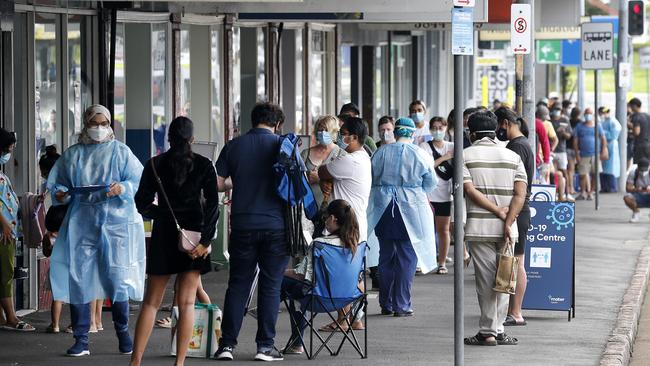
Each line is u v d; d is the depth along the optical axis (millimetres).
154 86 31125
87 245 19984
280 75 36969
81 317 20078
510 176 20750
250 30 36281
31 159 25125
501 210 20719
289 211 19375
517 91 29891
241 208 19422
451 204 30453
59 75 26578
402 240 24312
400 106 53281
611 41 48406
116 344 21062
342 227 19500
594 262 34375
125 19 29875
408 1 27438
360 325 22719
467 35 16625
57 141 26609
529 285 24172
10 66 23828
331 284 19547
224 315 19672
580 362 20078
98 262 20062
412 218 24156
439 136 30156
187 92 33125
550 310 24219
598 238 40312
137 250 20281
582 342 21922
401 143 24312
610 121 58406
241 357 19922
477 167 20766
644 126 52062
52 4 26000
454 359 18172
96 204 19922
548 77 86938
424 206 24297
